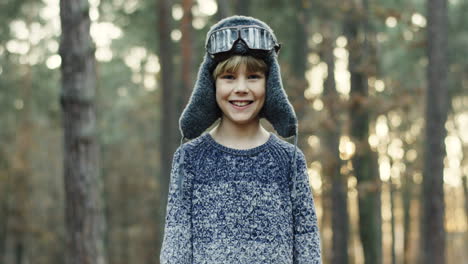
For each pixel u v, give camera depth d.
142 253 28.44
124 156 28.20
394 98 12.84
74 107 7.49
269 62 2.62
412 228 32.22
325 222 26.31
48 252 26.45
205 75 2.66
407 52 20.09
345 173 13.66
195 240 2.54
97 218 7.66
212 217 2.53
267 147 2.63
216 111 2.75
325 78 17.17
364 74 13.18
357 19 13.24
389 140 22.52
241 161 2.59
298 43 14.98
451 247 36.59
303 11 14.58
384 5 16.34
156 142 28.27
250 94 2.58
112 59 22.92
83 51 7.46
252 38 2.54
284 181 2.60
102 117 23.88
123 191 27.83
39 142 24.70
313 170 14.29
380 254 15.47
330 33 15.34
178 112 15.52
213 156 2.61
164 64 14.34
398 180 21.84
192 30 13.19
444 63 10.95
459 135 27.84
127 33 18.38
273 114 2.69
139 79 25.22
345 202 15.49
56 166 27.02
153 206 27.34
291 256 2.59
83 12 7.45
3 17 16.20
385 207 27.55
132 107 26.55
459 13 19.12
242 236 2.51
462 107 27.47
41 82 18.88
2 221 22.62
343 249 15.42
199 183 2.58
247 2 12.85
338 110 12.91
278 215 2.55
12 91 18.77
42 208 25.88
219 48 2.55
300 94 13.13
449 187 33.38
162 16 14.30
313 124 12.82
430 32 11.02
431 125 11.02
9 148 21.08
